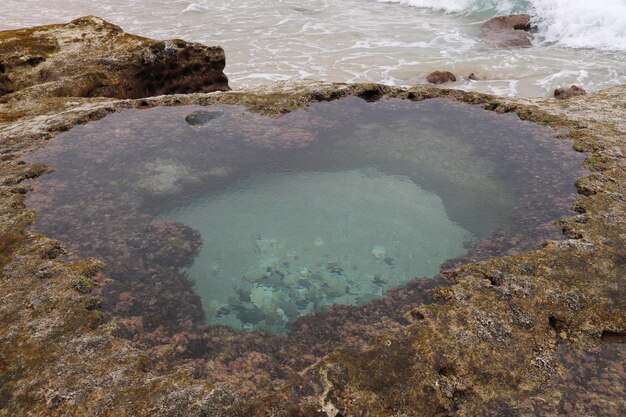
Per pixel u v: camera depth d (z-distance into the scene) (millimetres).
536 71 6336
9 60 5078
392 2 10070
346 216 2932
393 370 1798
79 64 5176
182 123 3953
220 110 4141
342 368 1815
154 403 1671
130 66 5113
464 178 3207
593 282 2139
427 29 8297
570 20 7605
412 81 6211
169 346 2010
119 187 3135
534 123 3756
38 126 3770
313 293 2357
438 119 3943
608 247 2336
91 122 3945
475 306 2061
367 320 2129
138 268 2484
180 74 5504
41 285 2230
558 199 2830
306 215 2957
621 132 3457
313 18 9109
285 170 3373
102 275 2393
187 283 2418
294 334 2088
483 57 6910
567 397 1687
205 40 8031
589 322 1968
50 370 1805
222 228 2840
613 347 1885
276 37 8117
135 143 3650
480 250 2527
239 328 2139
